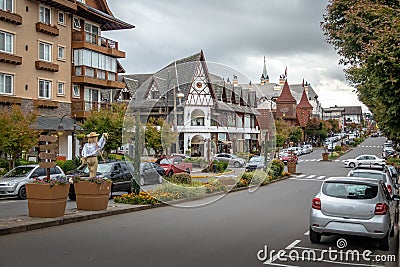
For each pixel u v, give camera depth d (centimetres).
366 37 1252
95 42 3847
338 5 1448
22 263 809
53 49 3438
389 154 5709
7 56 2958
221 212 1599
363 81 1700
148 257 874
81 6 3603
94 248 948
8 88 3041
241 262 853
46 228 1195
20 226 1135
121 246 975
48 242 1006
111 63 4056
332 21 1501
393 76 912
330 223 991
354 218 974
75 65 3669
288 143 7712
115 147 3444
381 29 963
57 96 3475
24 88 3159
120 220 1375
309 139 9631
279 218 1454
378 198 980
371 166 1778
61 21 3553
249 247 992
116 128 3381
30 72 3216
